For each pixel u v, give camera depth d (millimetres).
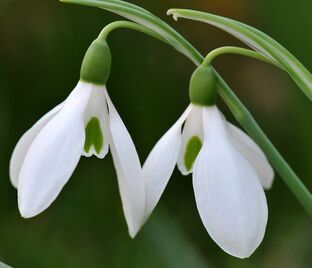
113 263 357
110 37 391
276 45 205
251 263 365
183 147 210
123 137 203
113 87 392
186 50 211
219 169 201
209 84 208
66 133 202
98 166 388
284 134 395
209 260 376
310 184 382
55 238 375
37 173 198
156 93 392
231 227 198
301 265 359
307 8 369
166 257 338
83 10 389
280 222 377
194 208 389
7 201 391
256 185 201
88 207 380
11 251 373
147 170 207
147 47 394
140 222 204
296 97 387
